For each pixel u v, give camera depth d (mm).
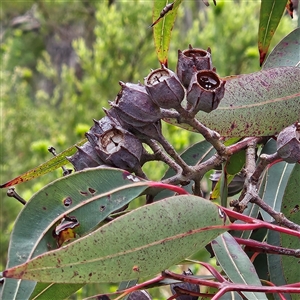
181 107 390
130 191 385
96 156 409
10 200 1676
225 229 374
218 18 1669
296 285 385
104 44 1803
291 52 515
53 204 370
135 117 397
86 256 338
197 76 386
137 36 1813
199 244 367
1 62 2336
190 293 434
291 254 415
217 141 408
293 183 451
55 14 2645
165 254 356
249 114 441
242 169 466
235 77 444
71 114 1854
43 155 1449
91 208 379
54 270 330
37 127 1961
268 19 486
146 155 413
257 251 460
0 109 1974
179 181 413
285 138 402
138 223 351
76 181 378
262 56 500
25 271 323
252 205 500
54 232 369
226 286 387
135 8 1794
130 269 348
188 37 1754
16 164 1826
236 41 1654
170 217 357
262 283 459
